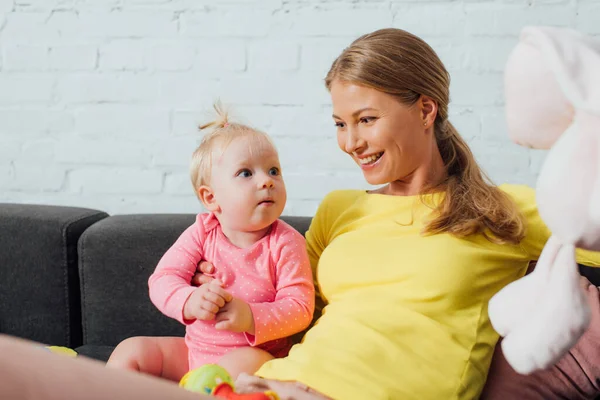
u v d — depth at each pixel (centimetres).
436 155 116
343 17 181
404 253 107
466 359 99
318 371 94
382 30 112
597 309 111
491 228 108
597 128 60
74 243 148
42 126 190
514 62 66
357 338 99
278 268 111
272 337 104
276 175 114
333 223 122
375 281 107
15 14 188
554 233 65
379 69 106
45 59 189
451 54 178
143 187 189
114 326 146
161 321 145
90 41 187
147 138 188
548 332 63
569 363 110
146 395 45
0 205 158
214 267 112
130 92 188
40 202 191
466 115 179
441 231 106
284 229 114
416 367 96
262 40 183
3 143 191
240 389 95
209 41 184
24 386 42
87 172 190
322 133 183
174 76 186
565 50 61
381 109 106
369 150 109
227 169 111
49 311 148
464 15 177
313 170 184
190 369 110
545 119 65
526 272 115
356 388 92
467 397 98
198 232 115
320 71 182
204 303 102
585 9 173
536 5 175
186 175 188
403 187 117
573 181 61
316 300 120
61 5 187
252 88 184
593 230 61
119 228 147
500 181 179
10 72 190
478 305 105
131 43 186
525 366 65
